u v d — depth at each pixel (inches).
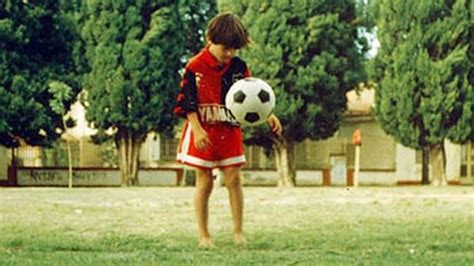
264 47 1325.0
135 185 1385.3
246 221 366.3
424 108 1326.3
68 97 1247.5
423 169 1465.3
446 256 230.8
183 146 268.7
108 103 1342.3
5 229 317.4
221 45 260.1
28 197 647.8
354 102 1726.1
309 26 1328.7
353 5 1382.9
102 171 1475.1
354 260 220.2
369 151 1658.5
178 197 677.9
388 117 1352.1
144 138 1386.6
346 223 354.3
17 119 1243.2
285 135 1363.2
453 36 1311.5
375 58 1363.2
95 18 1342.3
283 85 1341.0
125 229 323.6
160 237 285.0
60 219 375.6
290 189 988.6
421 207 498.9
